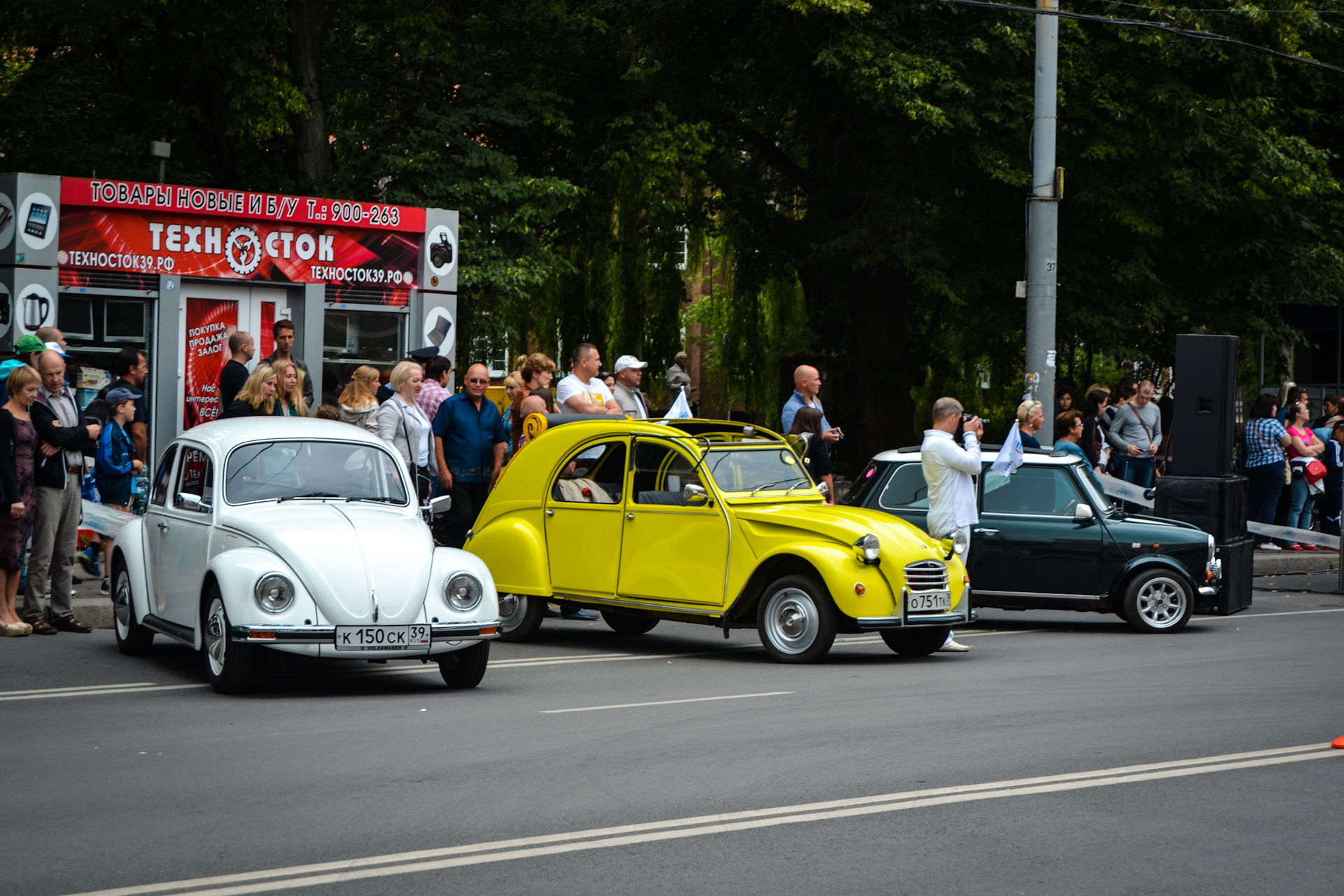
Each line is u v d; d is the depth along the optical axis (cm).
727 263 4384
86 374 2161
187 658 1413
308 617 1182
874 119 3375
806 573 1465
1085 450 2405
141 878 686
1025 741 1033
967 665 1447
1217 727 1094
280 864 711
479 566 1266
